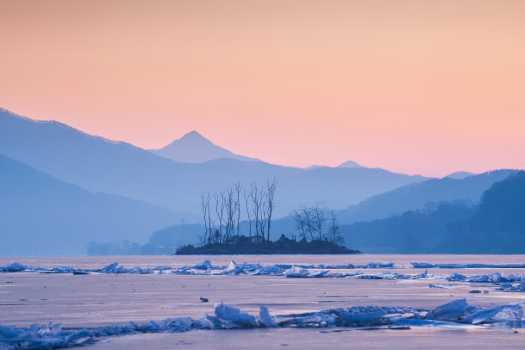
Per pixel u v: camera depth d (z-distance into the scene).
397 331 133.50
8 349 116.31
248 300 188.12
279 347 120.00
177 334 130.00
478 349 118.50
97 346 119.88
